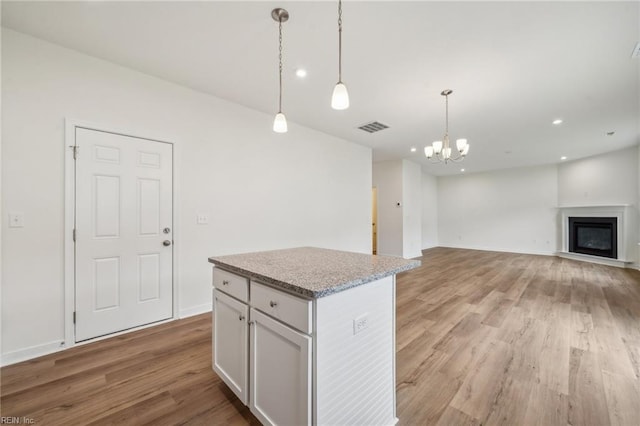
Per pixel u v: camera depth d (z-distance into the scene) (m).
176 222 2.85
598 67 2.49
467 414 1.56
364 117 3.77
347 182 4.98
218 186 3.17
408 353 2.24
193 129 2.97
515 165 7.38
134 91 2.59
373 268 1.49
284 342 1.26
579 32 2.02
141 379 1.87
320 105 3.37
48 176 2.18
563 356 2.17
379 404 1.43
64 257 2.25
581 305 3.38
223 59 2.41
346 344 1.25
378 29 2.00
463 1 1.74
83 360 2.09
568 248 6.80
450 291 4.00
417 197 7.31
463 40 2.12
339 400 1.22
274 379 1.32
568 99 3.15
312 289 1.09
